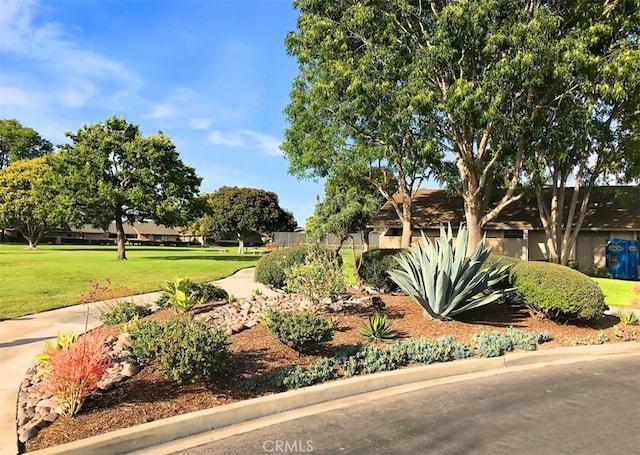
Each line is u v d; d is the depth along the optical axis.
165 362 4.67
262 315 7.82
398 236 26.44
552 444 3.97
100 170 30.33
